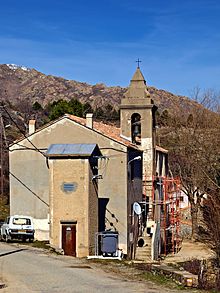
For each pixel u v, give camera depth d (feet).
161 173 146.41
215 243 84.89
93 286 50.57
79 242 95.55
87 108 301.84
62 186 96.99
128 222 107.24
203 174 134.21
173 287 50.90
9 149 113.39
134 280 55.31
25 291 47.19
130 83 127.24
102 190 107.76
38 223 110.22
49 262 69.62
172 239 126.72
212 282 58.29
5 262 67.87
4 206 157.79
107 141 108.17
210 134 150.71
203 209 118.32
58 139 110.52
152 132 126.62
